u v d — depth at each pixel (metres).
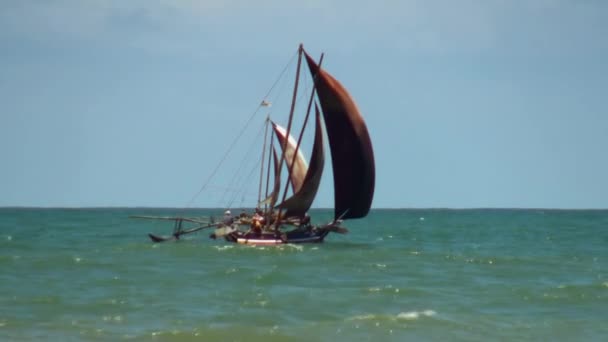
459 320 108.62
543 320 110.44
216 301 118.25
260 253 192.88
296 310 113.06
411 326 104.00
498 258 192.38
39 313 107.88
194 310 111.56
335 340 96.19
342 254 193.25
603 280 153.12
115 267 158.12
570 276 159.38
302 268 161.50
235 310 111.94
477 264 178.00
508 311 116.44
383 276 153.00
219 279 141.12
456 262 181.00
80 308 111.56
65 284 133.38
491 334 101.50
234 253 191.88
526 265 178.12
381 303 119.69
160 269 155.62
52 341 92.38
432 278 151.50
